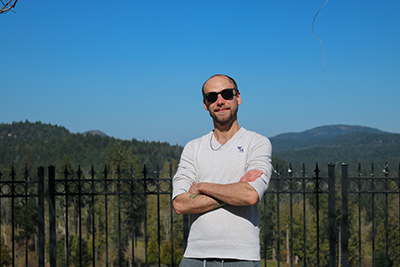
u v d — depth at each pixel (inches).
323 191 194.9
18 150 5310.0
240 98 104.4
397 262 1088.2
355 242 1147.9
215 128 102.5
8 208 1654.8
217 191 92.5
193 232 95.8
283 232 1261.1
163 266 1406.3
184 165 104.3
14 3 131.6
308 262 1227.2
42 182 199.8
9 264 1573.6
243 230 92.2
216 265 91.6
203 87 103.1
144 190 199.2
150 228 1630.2
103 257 1353.3
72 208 1242.6
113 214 1332.4
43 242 198.5
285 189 196.5
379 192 194.1
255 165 95.7
